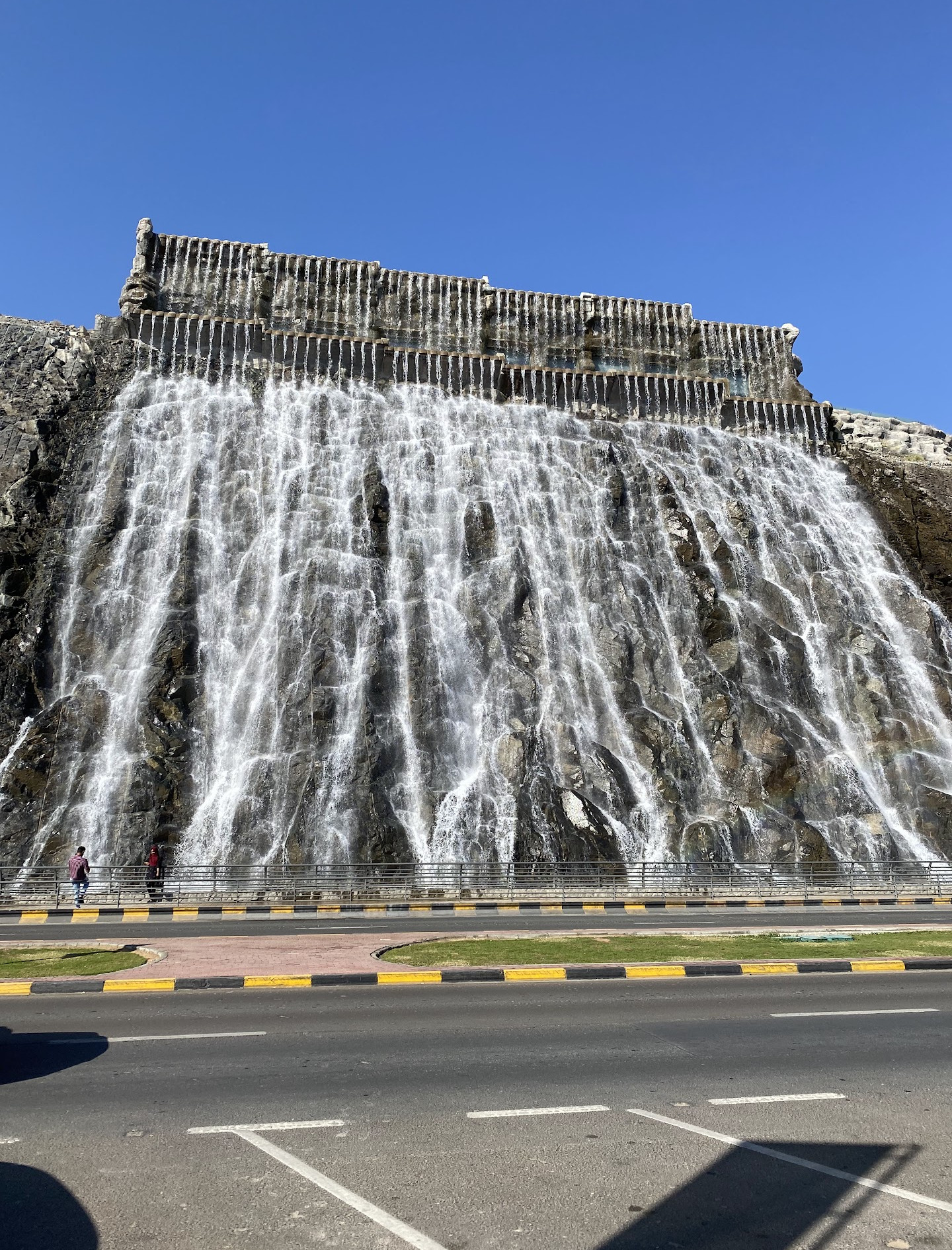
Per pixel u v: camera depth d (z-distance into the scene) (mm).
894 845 37906
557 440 52375
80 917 26859
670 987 15180
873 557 53000
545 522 48594
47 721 36531
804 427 61969
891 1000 14094
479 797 36406
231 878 30500
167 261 56594
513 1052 10641
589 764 38281
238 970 15586
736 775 39156
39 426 45344
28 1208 6398
